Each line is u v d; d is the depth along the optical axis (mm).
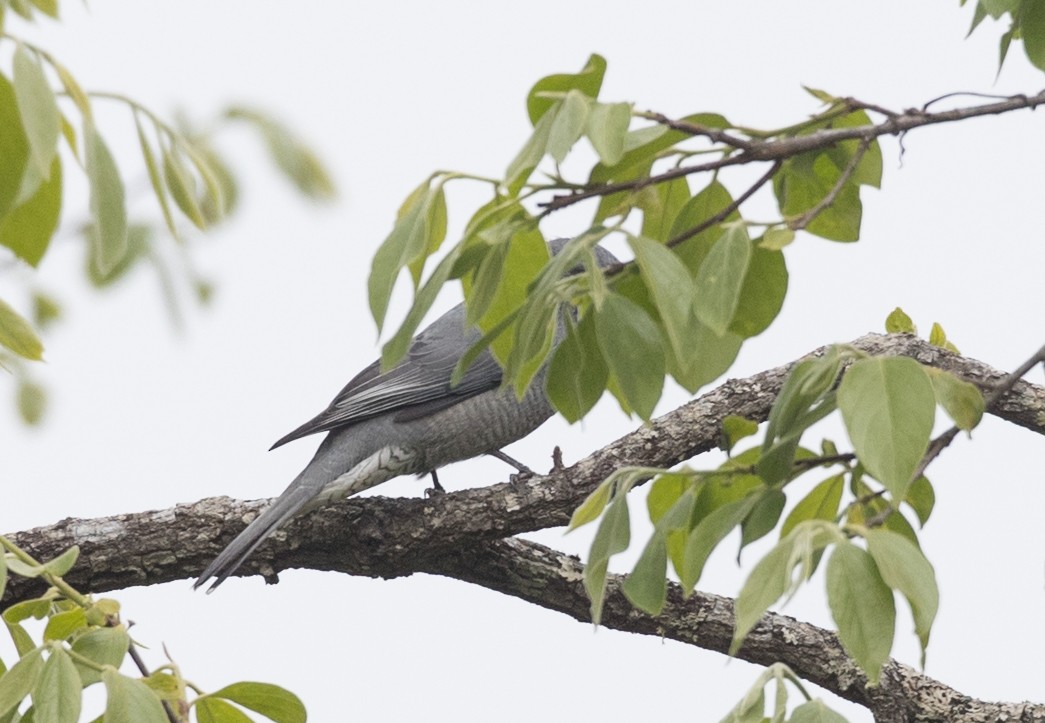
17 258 3127
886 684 8219
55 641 4363
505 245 4539
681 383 5234
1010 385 4641
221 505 8688
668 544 5328
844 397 3979
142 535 8453
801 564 3695
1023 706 8109
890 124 4816
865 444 3898
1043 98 4945
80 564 8320
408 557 8773
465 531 8555
